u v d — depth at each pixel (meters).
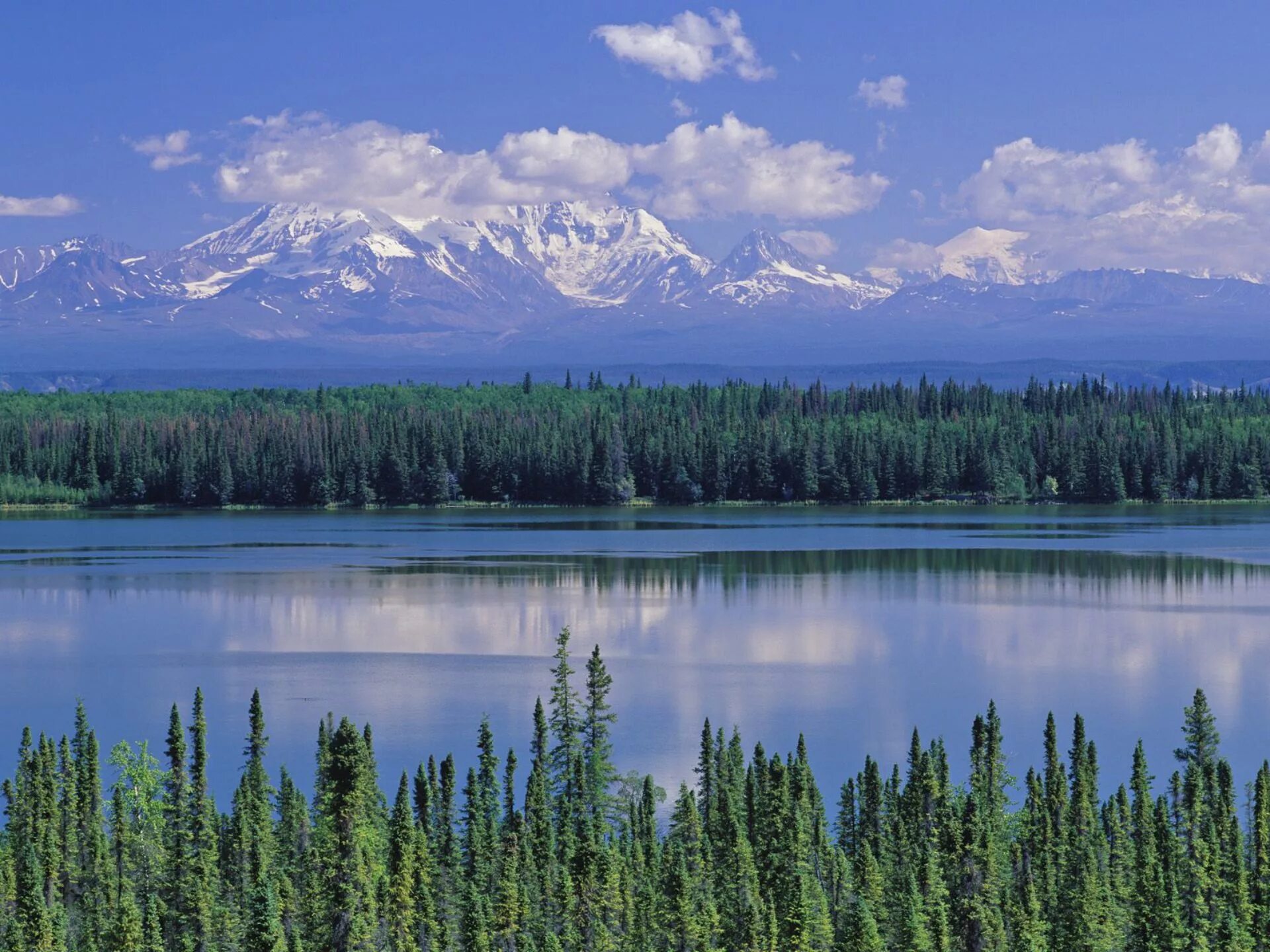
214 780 167.00
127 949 119.38
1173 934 124.81
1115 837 141.62
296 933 118.94
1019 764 178.00
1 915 122.56
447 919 126.31
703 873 131.12
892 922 124.88
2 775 170.62
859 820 147.62
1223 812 144.00
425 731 189.88
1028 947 126.44
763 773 148.38
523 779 167.00
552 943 120.25
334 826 121.25
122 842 135.62
